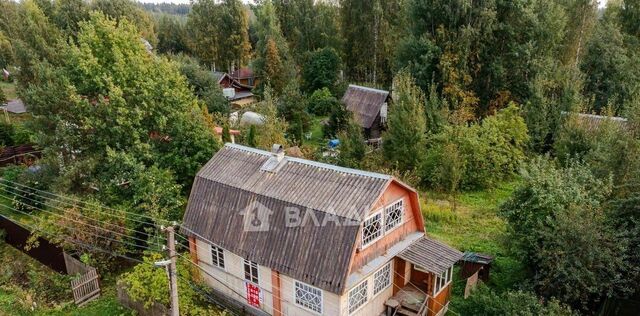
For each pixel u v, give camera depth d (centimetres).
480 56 4081
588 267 1711
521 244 1919
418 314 1761
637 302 1845
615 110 3597
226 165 2102
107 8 6538
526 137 3356
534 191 1928
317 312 1692
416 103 3266
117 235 2212
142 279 1911
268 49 5519
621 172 2064
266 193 1859
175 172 2562
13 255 2409
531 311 1516
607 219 1834
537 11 4038
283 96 4519
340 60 5831
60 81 2578
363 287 1723
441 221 2686
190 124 2617
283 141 3291
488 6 3966
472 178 3155
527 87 4003
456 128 3278
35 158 3481
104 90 2575
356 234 1598
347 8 5972
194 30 7212
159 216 2298
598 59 4194
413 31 4400
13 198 2736
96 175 2514
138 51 2780
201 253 2048
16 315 1938
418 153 3162
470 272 2075
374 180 1752
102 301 2036
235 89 6003
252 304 1923
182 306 1795
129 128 2484
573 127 3081
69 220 2156
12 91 6084
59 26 5791
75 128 2564
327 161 3172
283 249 1731
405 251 1872
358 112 4375
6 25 7200
